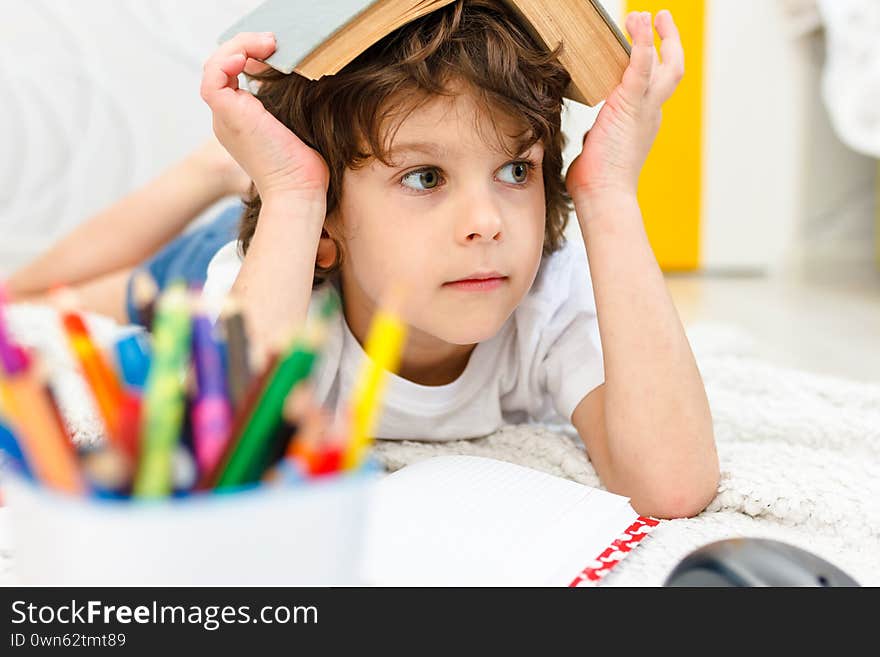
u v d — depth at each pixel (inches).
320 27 21.5
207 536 12.0
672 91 25.6
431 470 23.5
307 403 12.6
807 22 99.0
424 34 23.0
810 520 23.4
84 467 12.5
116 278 46.6
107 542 11.8
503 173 23.9
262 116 24.5
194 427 12.6
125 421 12.3
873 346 67.1
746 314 79.7
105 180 68.5
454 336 24.1
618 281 25.3
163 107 68.5
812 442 30.4
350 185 24.8
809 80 103.3
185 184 45.6
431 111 22.7
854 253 108.1
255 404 12.3
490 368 30.1
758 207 105.3
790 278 102.9
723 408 32.4
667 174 101.7
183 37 67.9
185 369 16.3
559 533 19.9
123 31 67.3
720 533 22.4
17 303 46.3
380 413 29.2
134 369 14.2
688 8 97.8
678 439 24.3
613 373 25.1
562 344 29.6
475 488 22.2
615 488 25.7
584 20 23.9
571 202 29.4
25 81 66.6
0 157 67.1
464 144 22.8
